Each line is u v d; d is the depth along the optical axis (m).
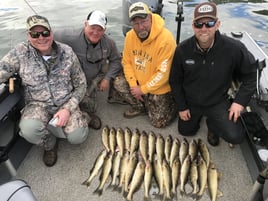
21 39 5.32
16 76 2.34
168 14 6.23
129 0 3.24
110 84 3.08
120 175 2.32
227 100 2.55
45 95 2.31
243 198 2.16
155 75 2.61
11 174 2.23
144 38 2.52
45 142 2.39
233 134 2.37
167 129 2.91
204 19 2.04
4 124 2.57
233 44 2.20
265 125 2.48
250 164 2.38
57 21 5.95
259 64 2.56
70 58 2.32
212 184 2.21
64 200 2.18
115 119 3.06
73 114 2.41
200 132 2.87
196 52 2.25
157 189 2.23
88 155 2.59
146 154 2.48
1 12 6.39
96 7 6.82
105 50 2.75
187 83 2.46
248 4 7.06
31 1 7.07
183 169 2.34
